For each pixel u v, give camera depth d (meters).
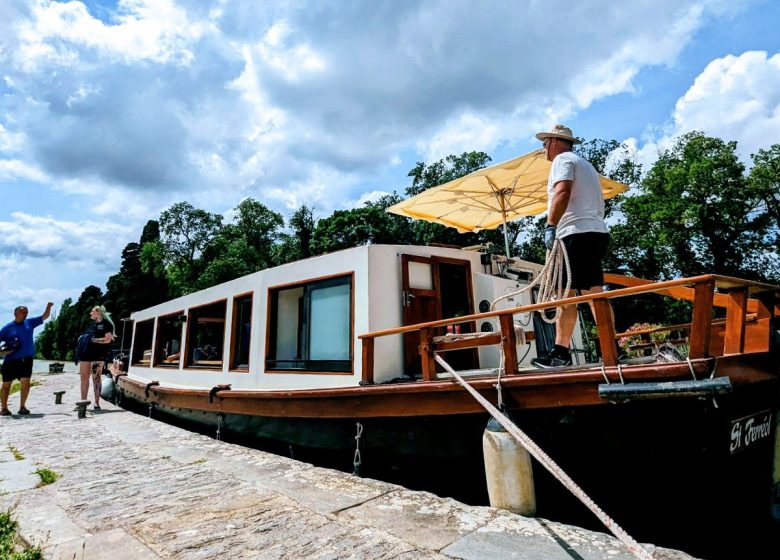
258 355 5.94
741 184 26.86
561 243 3.40
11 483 4.16
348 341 4.81
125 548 2.71
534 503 3.01
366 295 4.57
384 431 3.97
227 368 6.67
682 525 2.76
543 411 3.08
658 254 27.92
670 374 2.57
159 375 9.21
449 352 5.12
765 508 3.00
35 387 15.27
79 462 4.95
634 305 24.25
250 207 56.12
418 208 7.12
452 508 3.20
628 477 2.84
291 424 4.95
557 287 3.56
